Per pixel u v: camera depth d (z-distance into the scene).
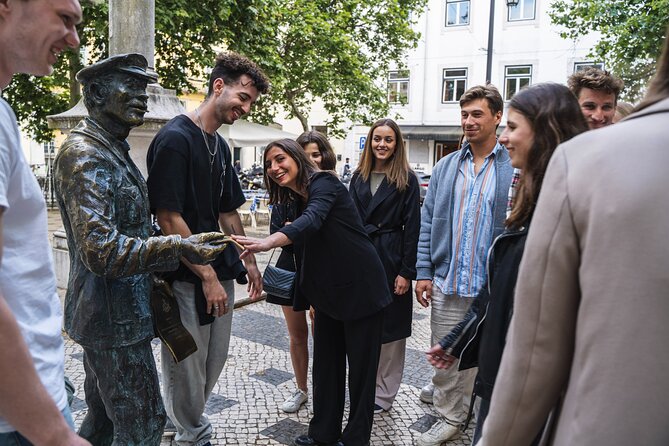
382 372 3.25
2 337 0.94
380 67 14.55
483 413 1.80
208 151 2.37
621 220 0.80
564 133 1.60
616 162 0.83
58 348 1.26
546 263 0.92
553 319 0.92
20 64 1.16
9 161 1.05
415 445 2.88
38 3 1.12
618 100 2.81
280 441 2.85
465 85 21.44
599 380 0.82
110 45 4.89
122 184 1.79
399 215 3.15
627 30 9.95
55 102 11.37
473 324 1.93
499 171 2.65
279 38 11.72
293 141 2.58
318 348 2.74
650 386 0.78
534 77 20.23
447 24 21.36
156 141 2.28
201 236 1.85
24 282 1.15
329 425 2.73
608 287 0.81
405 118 22.41
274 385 3.55
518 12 20.27
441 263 2.87
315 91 12.30
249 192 12.86
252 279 2.80
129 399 1.86
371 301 2.54
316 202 2.42
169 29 8.69
